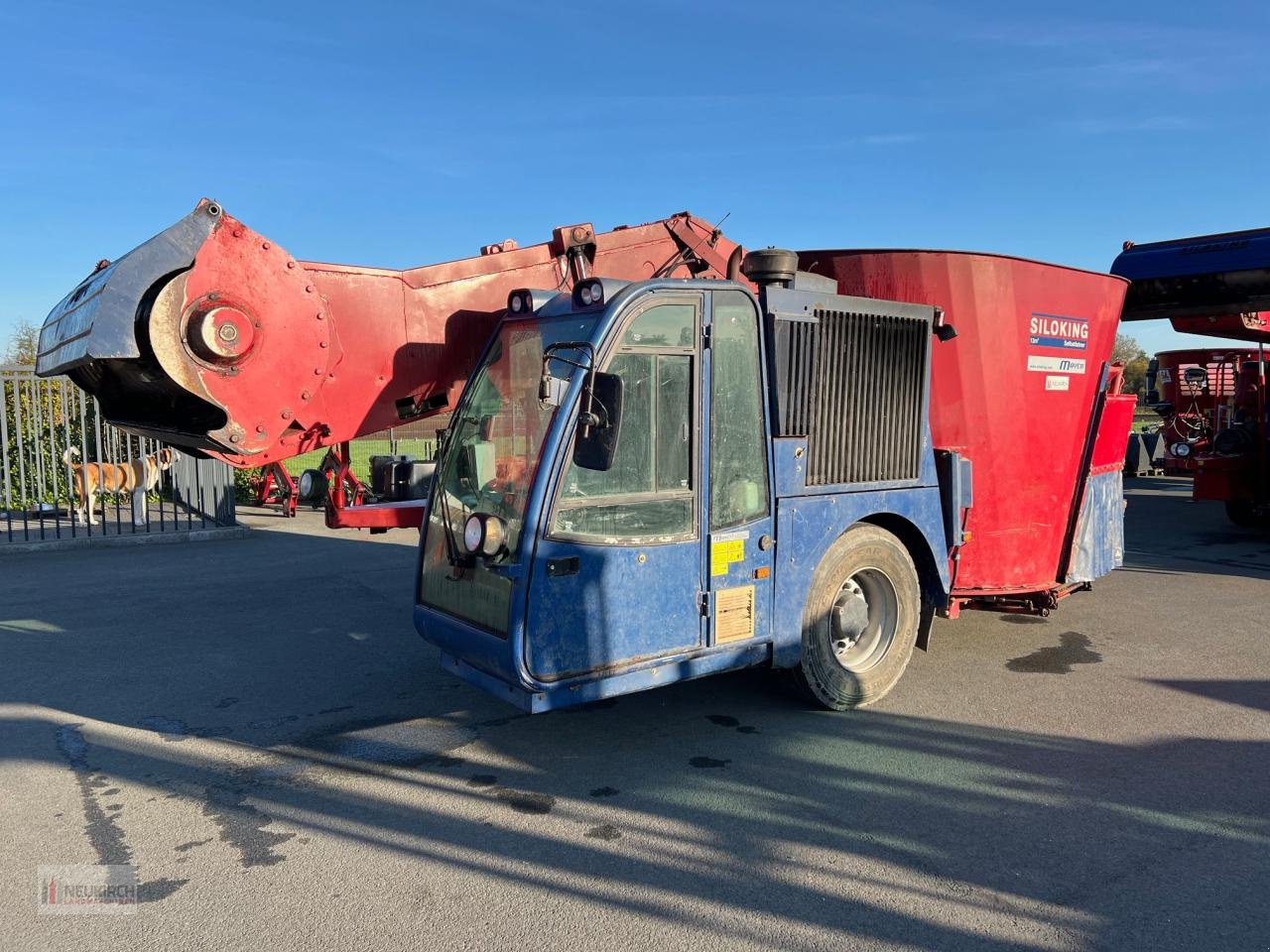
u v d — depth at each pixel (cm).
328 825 386
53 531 1233
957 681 580
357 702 546
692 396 431
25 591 863
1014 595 637
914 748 469
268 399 433
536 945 299
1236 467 1184
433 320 507
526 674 390
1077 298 621
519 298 453
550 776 435
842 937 303
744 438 453
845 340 493
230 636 698
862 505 506
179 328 405
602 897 328
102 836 377
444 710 531
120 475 1188
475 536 393
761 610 464
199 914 318
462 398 466
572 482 400
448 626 437
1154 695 553
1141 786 421
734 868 348
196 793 418
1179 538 1194
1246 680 582
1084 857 356
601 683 411
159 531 1226
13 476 1445
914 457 536
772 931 306
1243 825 383
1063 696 551
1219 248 929
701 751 466
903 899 325
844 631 519
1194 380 1642
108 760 458
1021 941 300
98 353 384
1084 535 661
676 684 573
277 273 430
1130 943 299
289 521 1416
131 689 570
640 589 420
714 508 443
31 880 343
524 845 367
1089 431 650
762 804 403
